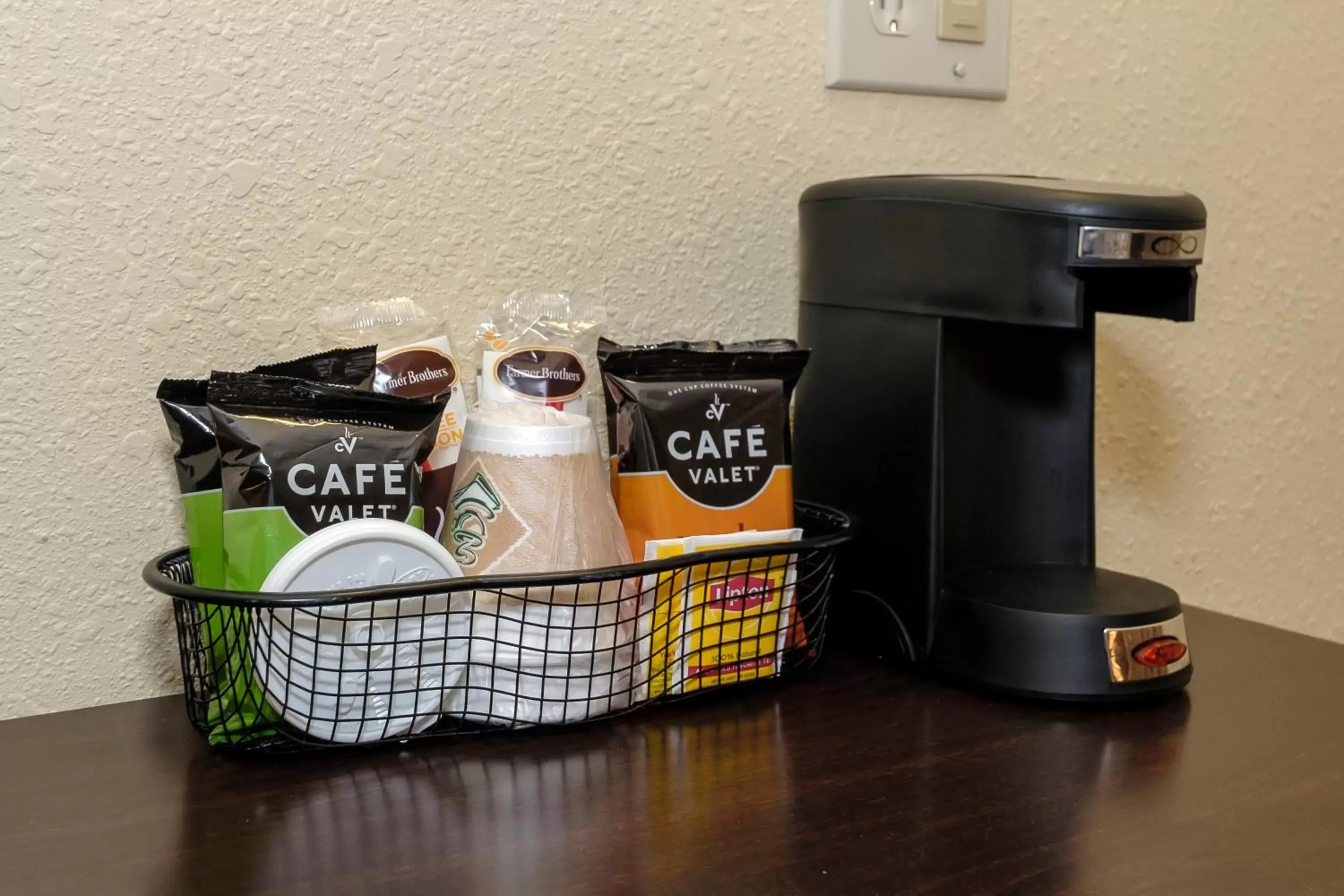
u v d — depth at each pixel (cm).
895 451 69
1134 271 62
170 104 61
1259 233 102
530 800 51
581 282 74
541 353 66
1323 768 56
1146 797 52
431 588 53
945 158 87
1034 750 58
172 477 64
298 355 66
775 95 79
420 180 68
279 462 54
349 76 65
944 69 85
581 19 72
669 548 61
